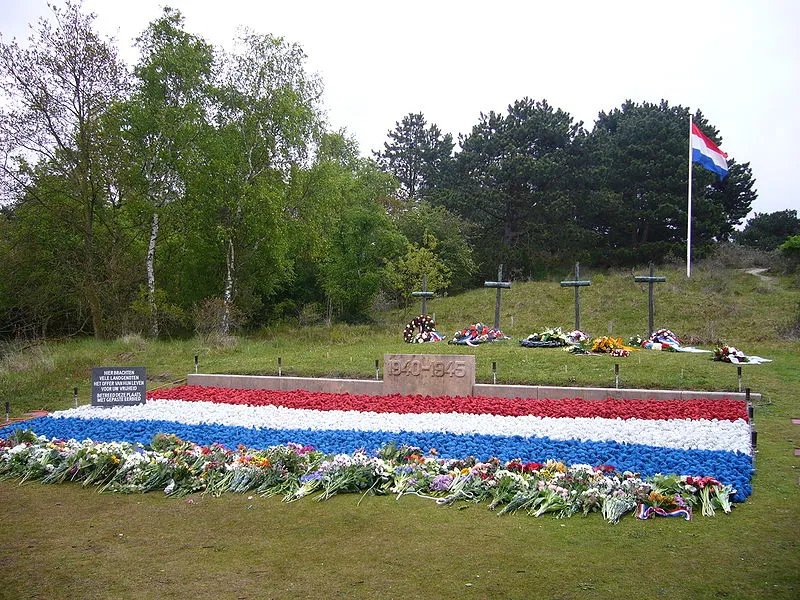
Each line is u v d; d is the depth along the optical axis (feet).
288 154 96.22
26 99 80.43
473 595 16.38
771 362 56.03
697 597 16.01
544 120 156.35
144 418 40.42
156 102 90.33
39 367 59.26
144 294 85.87
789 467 28.04
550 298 114.62
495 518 22.57
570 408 39.65
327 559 19.02
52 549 20.11
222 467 27.76
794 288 107.34
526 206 152.76
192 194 91.71
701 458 27.76
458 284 143.64
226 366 60.49
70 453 29.76
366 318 114.83
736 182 149.89
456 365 45.80
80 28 81.61
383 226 117.29
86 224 86.22
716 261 129.29
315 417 39.65
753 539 19.92
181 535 21.27
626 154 147.23
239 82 94.89
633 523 21.74
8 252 86.43
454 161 179.42
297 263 121.49
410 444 31.83
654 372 51.11
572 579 17.24
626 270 136.67
